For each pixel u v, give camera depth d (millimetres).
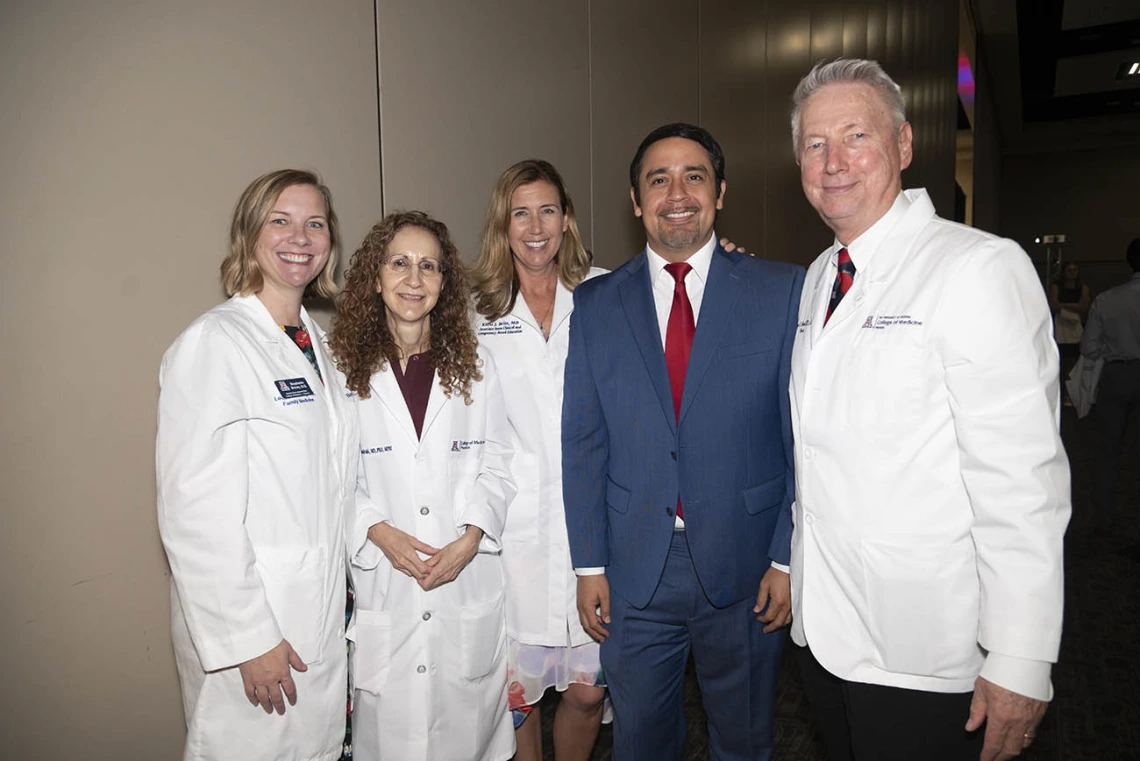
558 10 2863
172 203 1646
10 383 1441
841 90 1344
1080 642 3039
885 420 1260
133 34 1564
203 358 1343
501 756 1805
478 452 1778
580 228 3033
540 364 1979
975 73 11492
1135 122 15672
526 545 1942
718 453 1653
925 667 1242
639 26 3398
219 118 1717
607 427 1789
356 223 2055
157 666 1702
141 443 1638
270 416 1408
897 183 1377
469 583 1720
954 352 1176
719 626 1717
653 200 1701
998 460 1131
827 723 1545
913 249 1301
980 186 13320
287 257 1503
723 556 1653
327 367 1617
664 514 1687
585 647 1972
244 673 1339
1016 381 1133
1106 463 4316
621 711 1786
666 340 1763
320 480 1486
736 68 4320
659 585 1727
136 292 1602
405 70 2199
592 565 1813
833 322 1367
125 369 1599
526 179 1938
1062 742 2328
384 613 1624
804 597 1394
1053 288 10070
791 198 5195
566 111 2924
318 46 1935
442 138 2334
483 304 2006
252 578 1332
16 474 1461
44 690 1521
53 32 1449
